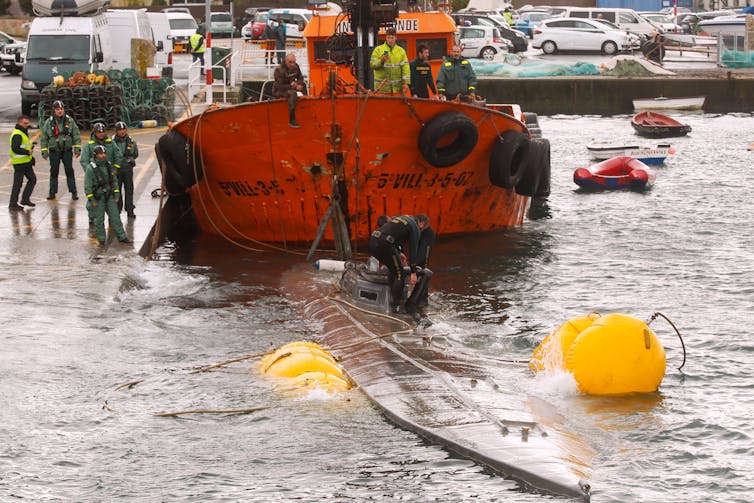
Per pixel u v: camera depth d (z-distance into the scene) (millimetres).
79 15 43562
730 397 14586
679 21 89000
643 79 62062
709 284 21531
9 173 29969
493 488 11453
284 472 12078
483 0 91312
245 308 19578
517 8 107750
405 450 12523
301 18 67438
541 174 28750
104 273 20781
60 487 11719
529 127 35219
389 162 23828
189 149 24719
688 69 67000
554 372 14977
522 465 11672
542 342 15914
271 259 24312
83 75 36844
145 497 11500
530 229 27844
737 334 17719
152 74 43625
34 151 33094
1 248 22438
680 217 29453
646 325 14898
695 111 61188
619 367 14500
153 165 31469
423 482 11680
